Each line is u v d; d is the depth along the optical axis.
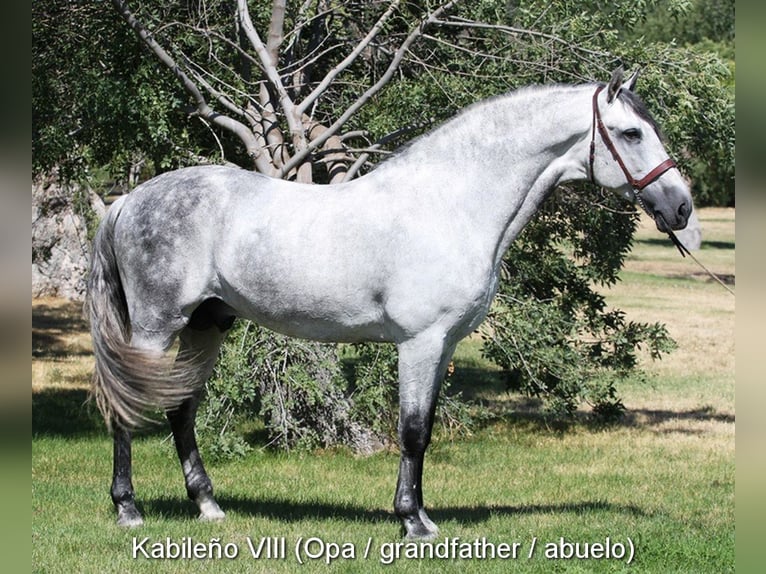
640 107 5.85
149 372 5.95
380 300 5.87
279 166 8.68
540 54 8.76
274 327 6.18
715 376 14.80
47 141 8.89
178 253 6.06
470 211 5.85
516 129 5.91
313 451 9.57
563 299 10.85
